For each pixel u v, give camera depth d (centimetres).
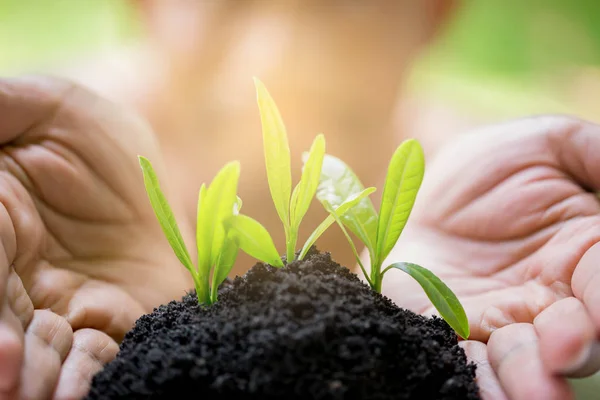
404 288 37
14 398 28
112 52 69
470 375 30
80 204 37
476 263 37
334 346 28
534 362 29
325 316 28
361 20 49
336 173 34
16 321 29
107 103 41
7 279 29
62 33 75
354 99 54
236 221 29
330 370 27
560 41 79
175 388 28
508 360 30
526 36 80
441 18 54
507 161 38
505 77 81
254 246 30
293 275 30
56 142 36
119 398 28
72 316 33
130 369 29
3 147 35
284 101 53
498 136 41
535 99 76
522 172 38
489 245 38
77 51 75
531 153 38
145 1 54
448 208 40
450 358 29
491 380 30
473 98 75
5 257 29
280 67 50
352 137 58
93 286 35
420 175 30
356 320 28
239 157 59
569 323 29
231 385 27
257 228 29
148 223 41
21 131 36
